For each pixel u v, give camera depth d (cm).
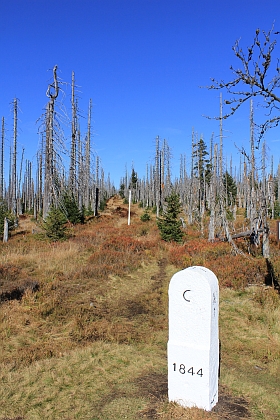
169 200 2361
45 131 2173
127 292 1173
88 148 4388
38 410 466
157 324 870
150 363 627
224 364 654
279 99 553
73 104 3544
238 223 2830
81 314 918
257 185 1656
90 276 1311
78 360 630
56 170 2205
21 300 966
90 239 2169
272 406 481
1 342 708
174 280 479
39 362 621
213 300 476
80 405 479
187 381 469
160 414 450
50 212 2072
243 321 864
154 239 2347
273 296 980
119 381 554
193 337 468
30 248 1839
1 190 4328
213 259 1534
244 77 546
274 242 1755
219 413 457
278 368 631
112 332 801
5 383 536
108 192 9631
